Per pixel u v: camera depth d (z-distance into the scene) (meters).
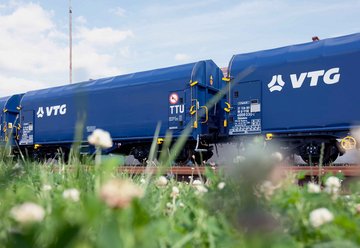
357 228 1.49
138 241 0.92
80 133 1.59
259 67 13.19
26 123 20.64
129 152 17.23
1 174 2.12
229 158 1.14
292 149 12.66
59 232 0.73
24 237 0.81
